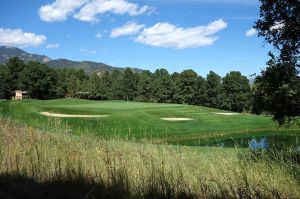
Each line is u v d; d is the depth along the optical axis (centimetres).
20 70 13638
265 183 587
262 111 1177
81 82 13162
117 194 580
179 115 4816
